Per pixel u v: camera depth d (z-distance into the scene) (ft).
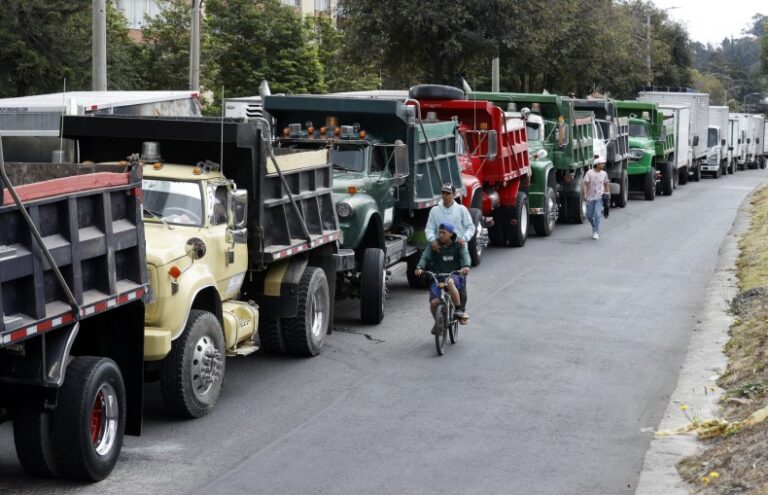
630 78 201.36
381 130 62.34
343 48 126.72
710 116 207.21
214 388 39.29
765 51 273.95
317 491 30.86
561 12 139.44
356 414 39.19
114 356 33.76
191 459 33.71
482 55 123.03
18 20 94.48
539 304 62.75
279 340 47.67
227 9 148.36
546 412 39.88
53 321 28.58
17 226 27.50
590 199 95.50
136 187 32.94
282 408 39.96
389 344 51.93
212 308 40.01
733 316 57.72
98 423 31.78
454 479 32.04
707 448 34.27
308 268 48.73
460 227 51.21
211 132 43.32
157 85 130.41
